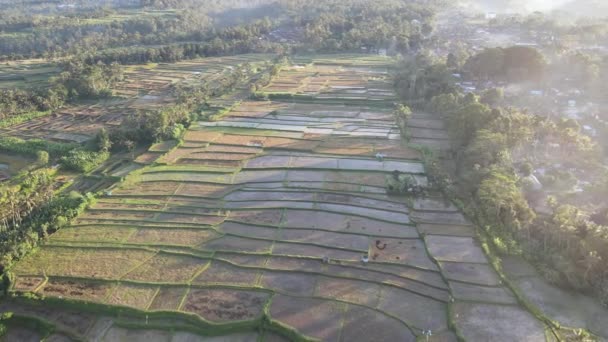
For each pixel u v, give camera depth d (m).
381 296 68.12
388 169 106.62
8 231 86.50
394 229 84.31
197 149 121.50
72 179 110.88
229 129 135.25
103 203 96.19
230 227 86.44
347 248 78.94
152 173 109.00
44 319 67.25
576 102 140.00
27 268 76.62
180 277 73.50
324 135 128.25
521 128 108.62
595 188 91.50
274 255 77.56
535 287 68.56
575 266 69.75
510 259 74.75
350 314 64.94
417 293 68.44
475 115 114.00
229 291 70.19
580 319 62.84
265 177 105.25
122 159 120.50
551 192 93.69
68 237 84.75
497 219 82.75
